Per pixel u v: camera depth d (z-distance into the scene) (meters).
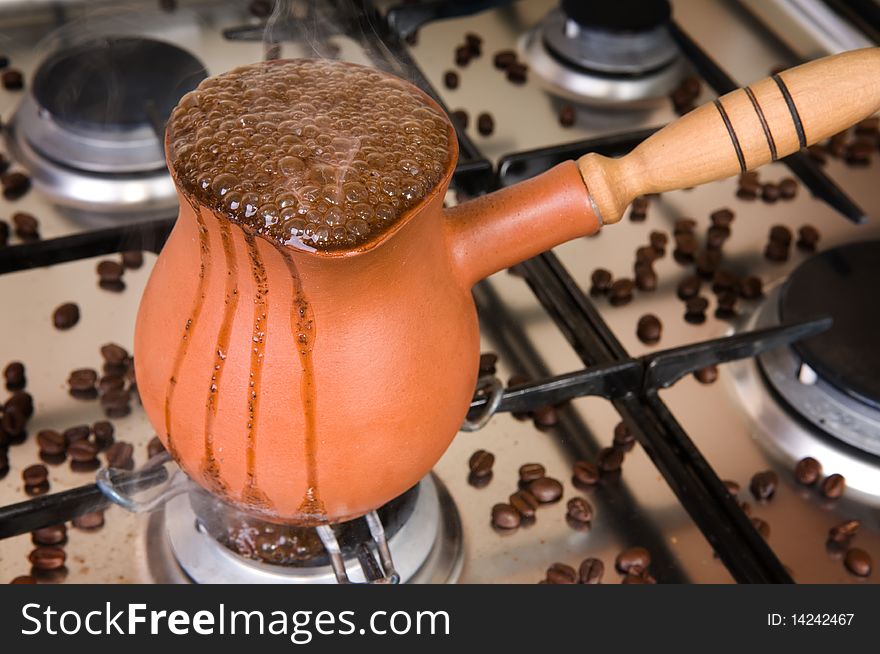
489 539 0.50
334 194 0.36
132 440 0.52
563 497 0.52
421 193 0.37
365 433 0.40
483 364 0.56
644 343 0.58
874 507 0.53
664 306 0.60
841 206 0.62
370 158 0.37
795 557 0.51
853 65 0.39
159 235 0.56
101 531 0.49
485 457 0.52
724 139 0.39
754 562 0.47
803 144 0.39
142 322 0.41
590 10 0.72
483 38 0.75
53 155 0.63
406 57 0.54
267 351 0.39
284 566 0.47
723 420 0.55
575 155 0.61
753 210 0.65
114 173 0.63
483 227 0.40
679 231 0.63
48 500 0.46
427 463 0.42
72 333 0.56
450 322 0.41
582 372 0.51
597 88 0.72
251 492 0.41
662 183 0.40
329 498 0.41
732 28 0.77
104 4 0.73
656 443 0.50
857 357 0.56
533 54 0.73
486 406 0.48
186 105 0.39
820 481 0.53
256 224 0.36
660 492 0.52
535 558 0.50
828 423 0.55
